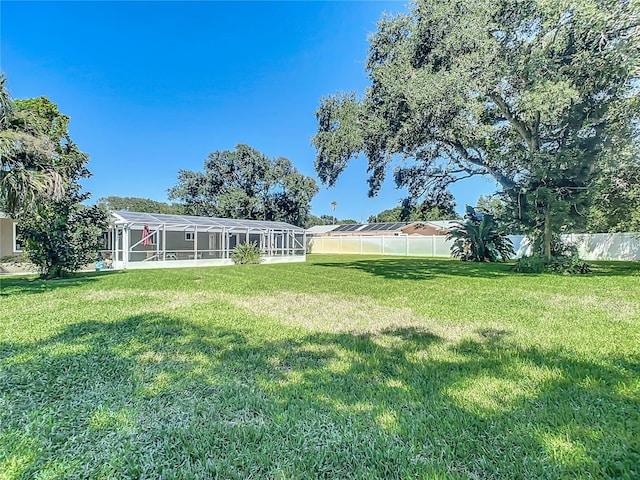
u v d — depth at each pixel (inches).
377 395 96.1
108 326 177.9
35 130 308.5
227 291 308.7
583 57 375.9
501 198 566.3
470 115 385.7
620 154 389.7
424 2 402.3
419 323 182.7
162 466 66.4
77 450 71.2
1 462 66.7
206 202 1336.1
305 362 124.1
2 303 244.8
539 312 204.2
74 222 440.5
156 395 97.6
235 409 89.4
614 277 382.3
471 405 89.0
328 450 70.7
